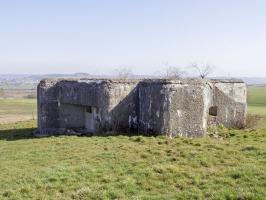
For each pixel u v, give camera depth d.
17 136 23.81
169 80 19.91
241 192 10.33
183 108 19.91
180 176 12.52
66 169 13.68
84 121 25.17
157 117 20.03
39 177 12.95
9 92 144.25
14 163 15.66
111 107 21.61
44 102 24.48
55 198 11.02
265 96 77.81
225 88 23.92
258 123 26.08
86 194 11.09
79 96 23.34
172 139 18.88
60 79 24.86
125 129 21.78
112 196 10.97
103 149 17.27
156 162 14.43
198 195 10.52
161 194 10.96
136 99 21.98
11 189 11.82
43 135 23.50
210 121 23.39
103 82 21.84
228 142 18.11
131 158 15.21
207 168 13.41
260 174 11.98
